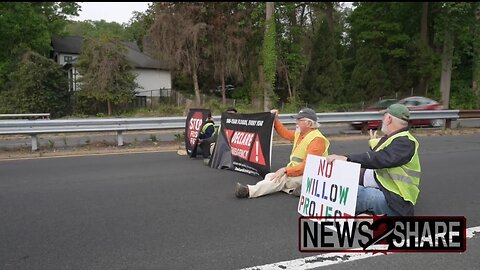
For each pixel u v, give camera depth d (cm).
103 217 485
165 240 409
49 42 3294
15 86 2575
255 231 436
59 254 374
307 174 493
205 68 3153
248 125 744
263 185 574
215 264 352
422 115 1527
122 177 715
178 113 2612
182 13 2969
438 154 999
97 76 2661
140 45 4934
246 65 3259
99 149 1055
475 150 1068
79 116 2500
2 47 3097
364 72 3100
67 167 812
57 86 2600
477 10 2770
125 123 1098
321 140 547
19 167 812
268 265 351
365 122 1462
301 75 3212
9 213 502
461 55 3172
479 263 356
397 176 431
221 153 802
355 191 420
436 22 2944
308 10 3475
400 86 3247
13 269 343
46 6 3672
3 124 977
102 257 367
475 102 3041
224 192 607
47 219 478
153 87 3622
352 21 3447
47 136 1368
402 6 3169
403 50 3131
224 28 3073
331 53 3191
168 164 847
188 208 522
